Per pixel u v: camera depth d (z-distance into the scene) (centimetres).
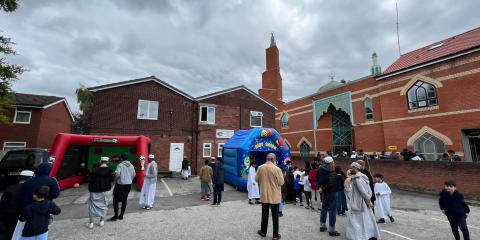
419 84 1535
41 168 449
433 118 1438
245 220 661
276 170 535
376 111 1873
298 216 710
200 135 1891
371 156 1681
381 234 557
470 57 1292
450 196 495
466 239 459
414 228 604
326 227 588
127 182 664
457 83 1337
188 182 1417
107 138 1230
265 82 4212
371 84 1938
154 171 817
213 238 521
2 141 1723
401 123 1619
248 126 2108
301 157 1803
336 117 2366
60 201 908
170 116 1808
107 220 648
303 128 2733
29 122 1817
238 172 1146
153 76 1764
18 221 392
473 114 1258
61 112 2278
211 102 1983
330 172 593
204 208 802
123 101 1666
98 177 603
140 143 1255
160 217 685
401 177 1177
